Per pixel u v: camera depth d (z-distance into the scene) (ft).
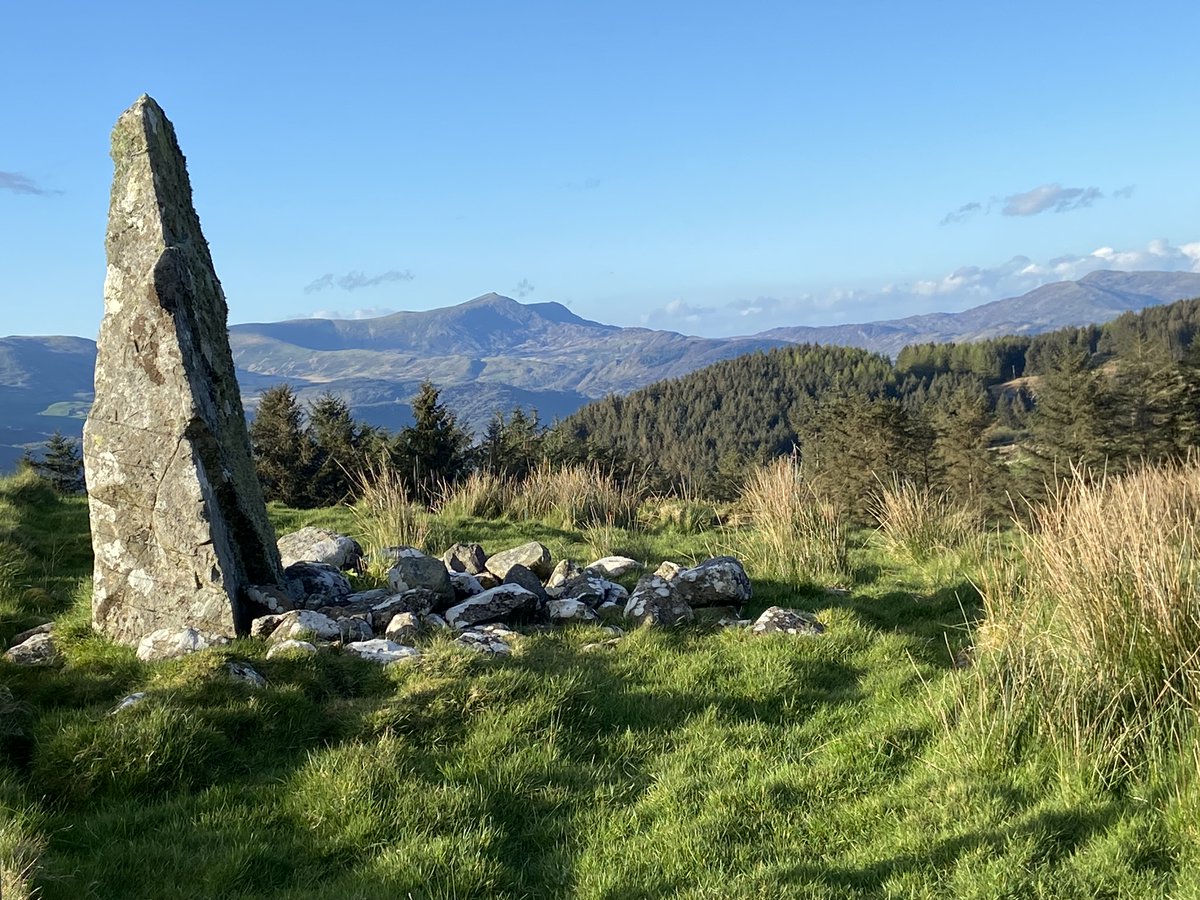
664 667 22.38
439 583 27.43
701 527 47.32
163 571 24.34
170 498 24.27
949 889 12.41
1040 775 15.28
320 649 21.52
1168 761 14.99
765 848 14.01
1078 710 16.19
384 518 40.63
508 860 14.02
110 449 24.95
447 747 17.39
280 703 18.49
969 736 16.52
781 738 18.43
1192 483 33.73
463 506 49.14
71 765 15.69
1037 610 19.95
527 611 26.48
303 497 113.29
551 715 18.61
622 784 16.48
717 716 19.51
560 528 46.03
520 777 16.31
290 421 117.39
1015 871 12.49
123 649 23.38
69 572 33.22
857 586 31.58
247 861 13.41
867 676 21.88
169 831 14.29
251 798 15.55
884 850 13.62
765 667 21.86
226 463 25.68
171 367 24.61
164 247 25.18
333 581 28.58
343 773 15.74
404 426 105.70
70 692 19.65
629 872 13.51
